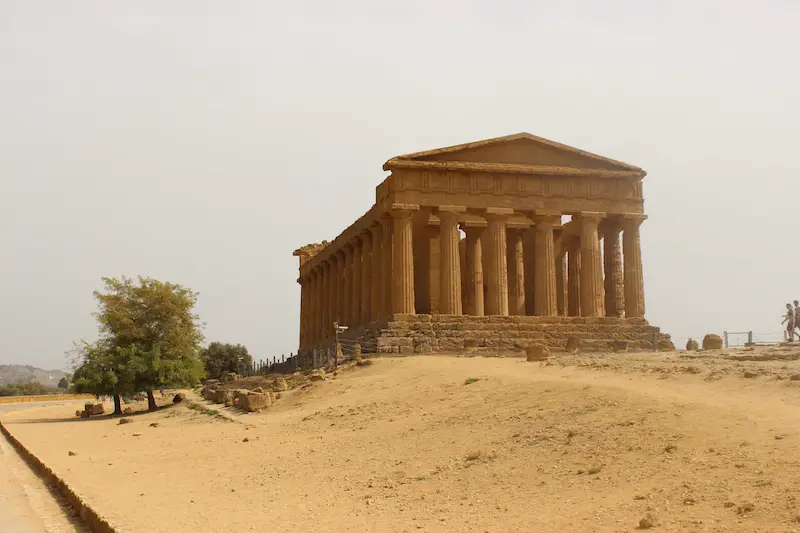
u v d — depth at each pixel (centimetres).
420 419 2606
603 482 1565
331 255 7619
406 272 5369
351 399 3394
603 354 4050
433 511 1612
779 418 1680
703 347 4225
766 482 1330
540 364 3347
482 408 2514
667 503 1357
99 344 5922
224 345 12275
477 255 6247
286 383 4491
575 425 2012
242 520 1702
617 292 6125
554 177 5747
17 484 2570
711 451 1566
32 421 5703
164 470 2566
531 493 1609
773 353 3316
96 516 1744
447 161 5569
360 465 2189
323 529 1566
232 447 2891
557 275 6781
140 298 5950
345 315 6994
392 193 5469
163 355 5919
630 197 5875
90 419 5734
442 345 5062
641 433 1795
